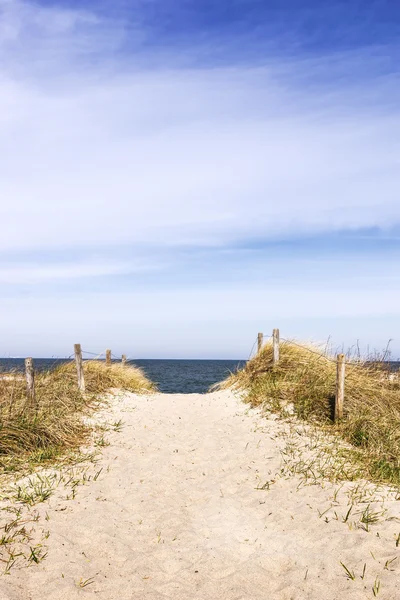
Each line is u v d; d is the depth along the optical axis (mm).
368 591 4074
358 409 9492
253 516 5848
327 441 8539
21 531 4992
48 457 7562
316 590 4176
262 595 4203
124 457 8133
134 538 5246
